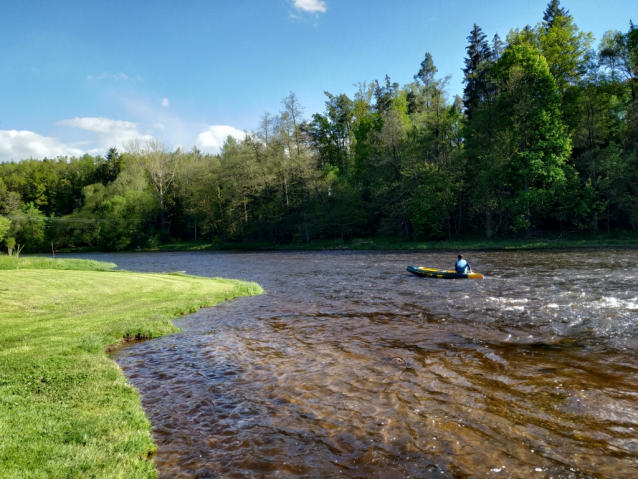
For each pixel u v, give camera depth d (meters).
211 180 61.56
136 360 8.47
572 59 41.88
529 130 37.34
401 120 47.53
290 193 54.88
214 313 12.95
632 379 6.69
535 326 10.09
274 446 4.94
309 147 53.25
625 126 38.12
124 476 4.11
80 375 6.93
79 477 4.03
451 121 45.12
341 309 13.09
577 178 36.69
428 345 8.85
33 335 9.51
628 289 14.41
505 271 20.91
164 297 14.95
